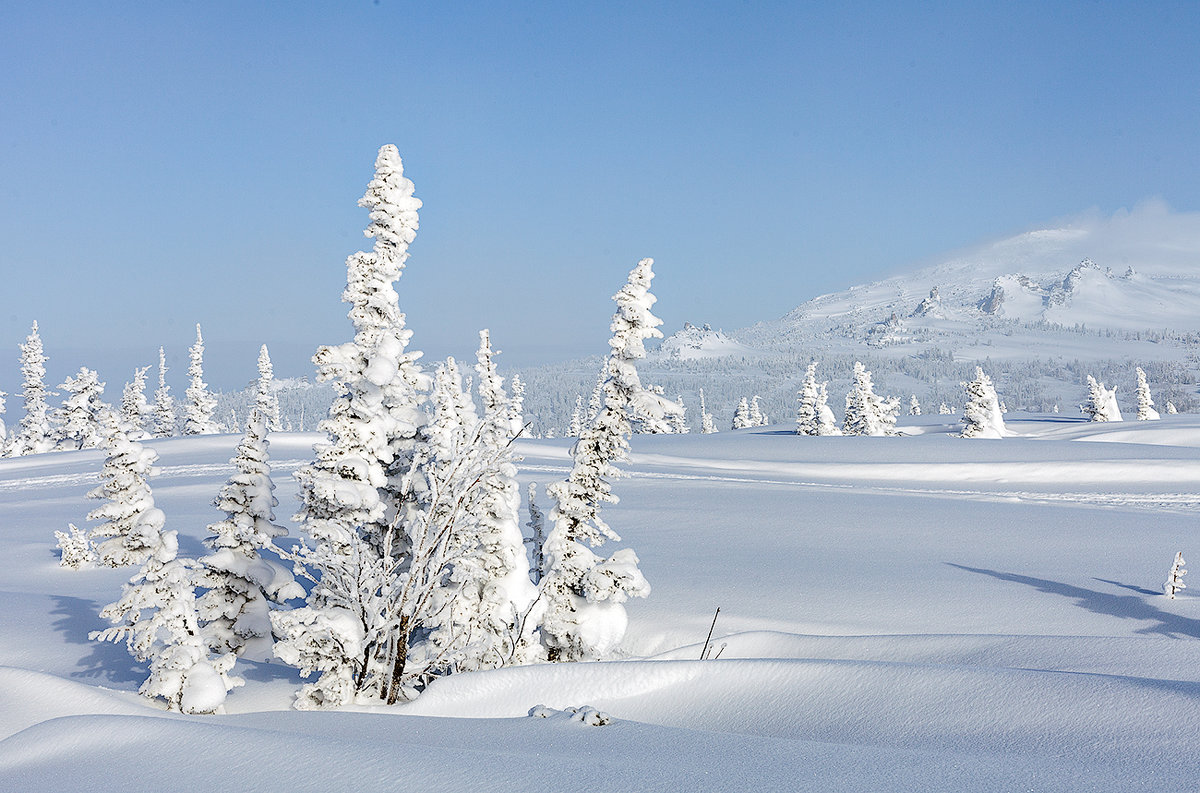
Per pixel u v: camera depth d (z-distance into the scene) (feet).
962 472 160.35
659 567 69.87
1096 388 284.41
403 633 36.83
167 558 32.81
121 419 51.96
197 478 144.25
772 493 122.21
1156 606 55.11
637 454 196.03
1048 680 22.89
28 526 100.42
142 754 21.21
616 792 16.60
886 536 85.30
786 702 25.82
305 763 19.44
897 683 24.99
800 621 53.93
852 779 16.80
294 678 41.39
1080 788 15.55
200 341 268.21
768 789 16.40
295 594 48.29
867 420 272.92
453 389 54.54
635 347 43.60
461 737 23.48
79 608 57.62
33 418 242.58
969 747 19.95
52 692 30.19
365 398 44.27
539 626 47.62
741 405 419.13
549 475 142.00
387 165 48.42
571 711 25.46
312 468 43.47
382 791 17.33
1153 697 20.47
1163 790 15.15
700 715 26.63
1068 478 152.76
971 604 57.36
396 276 48.70
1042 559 72.90
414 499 49.19
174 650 31.83
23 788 19.49
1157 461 157.69
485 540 44.16
